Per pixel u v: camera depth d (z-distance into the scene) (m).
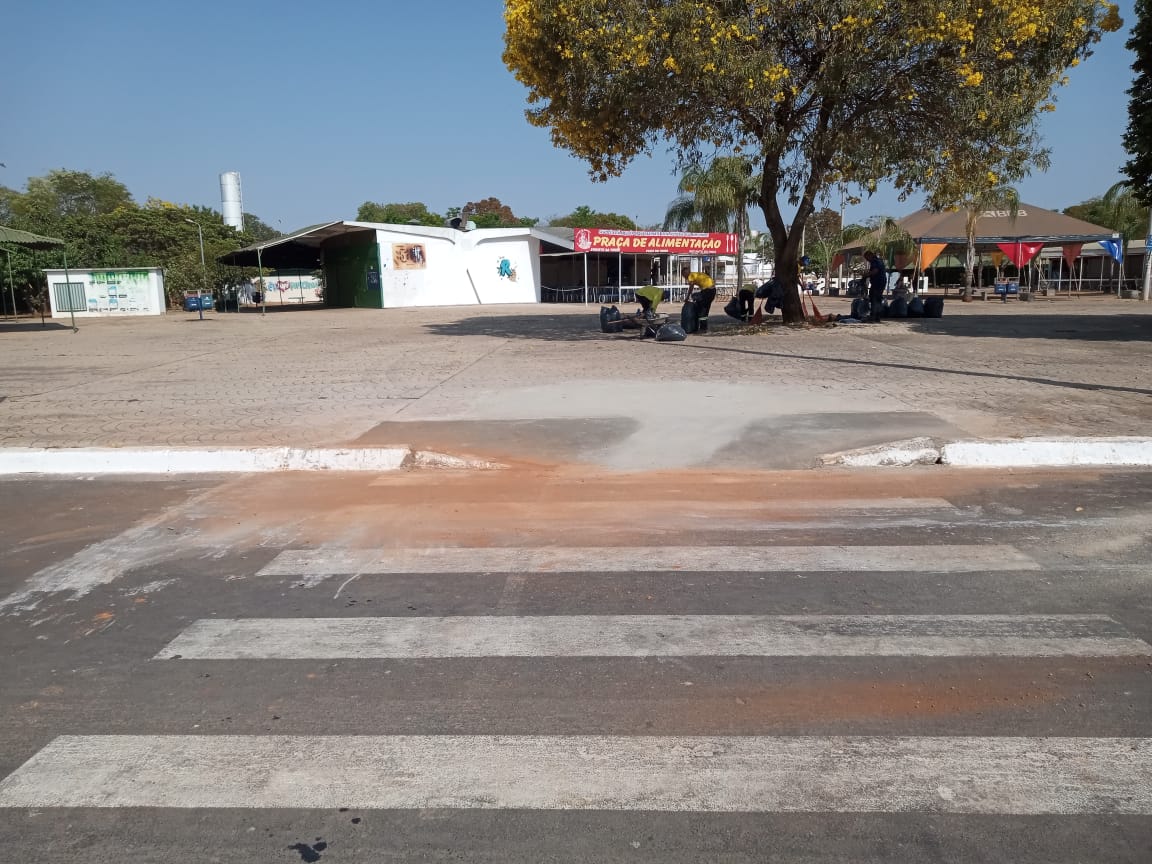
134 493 7.07
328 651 4.06
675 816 2.79
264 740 3.29
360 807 2.87
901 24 15.80
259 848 2.67
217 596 4.78
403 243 44.56
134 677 3.83
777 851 2.62
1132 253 50.53
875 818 2.77
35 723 3.45
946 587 4.71
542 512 6.30
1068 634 4.10
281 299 59.50
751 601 4.55
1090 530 5.70
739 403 10.18
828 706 3.48
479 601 4.62
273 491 7.06
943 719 3.37
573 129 18.94
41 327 31.83
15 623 4.45
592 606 4.53
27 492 7.14
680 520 6.05
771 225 22.38
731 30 15.48
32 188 69.50
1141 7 17.84
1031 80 17.12
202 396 11.81
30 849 2.68
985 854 2.59
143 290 43.25
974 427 8.61
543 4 16.09
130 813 2.86
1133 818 2.75
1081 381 11.76
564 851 2.64
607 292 46.59
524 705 3.53
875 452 7.72
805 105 18.09
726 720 3.39
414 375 13.61
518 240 47.50
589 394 11.10
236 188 75.38
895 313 25.45
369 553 5.46
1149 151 18.50
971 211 36.47
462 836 2.71
